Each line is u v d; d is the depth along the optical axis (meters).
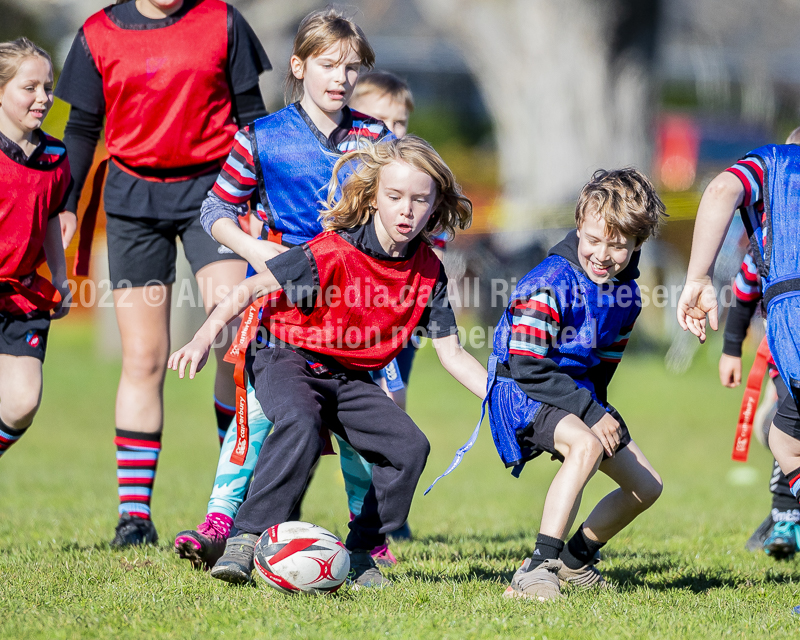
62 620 12.16
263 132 15.52
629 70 69.88
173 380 60.38
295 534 13.68
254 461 15.43
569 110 69.81
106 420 48.25
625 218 13.63
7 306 16.67
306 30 15.28
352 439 14.43
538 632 11.86
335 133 15.64
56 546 18.22
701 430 46.38
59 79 18.66
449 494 31.77
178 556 16.61
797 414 14.46
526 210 59.84
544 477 36.91
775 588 15.24
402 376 19.58
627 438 14.77
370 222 14.27
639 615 12.95
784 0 125.81
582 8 68.50
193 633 11.61
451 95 115.12
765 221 14.05
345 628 11.88
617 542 20.77
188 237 18.53
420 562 17.22
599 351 15.12
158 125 18.02
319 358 14.44
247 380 15.25
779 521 18.58
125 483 18.84
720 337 63.09
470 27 71.69
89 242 19.38
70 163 18.77
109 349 65.31
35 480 32.56
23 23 76.25
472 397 53.91
